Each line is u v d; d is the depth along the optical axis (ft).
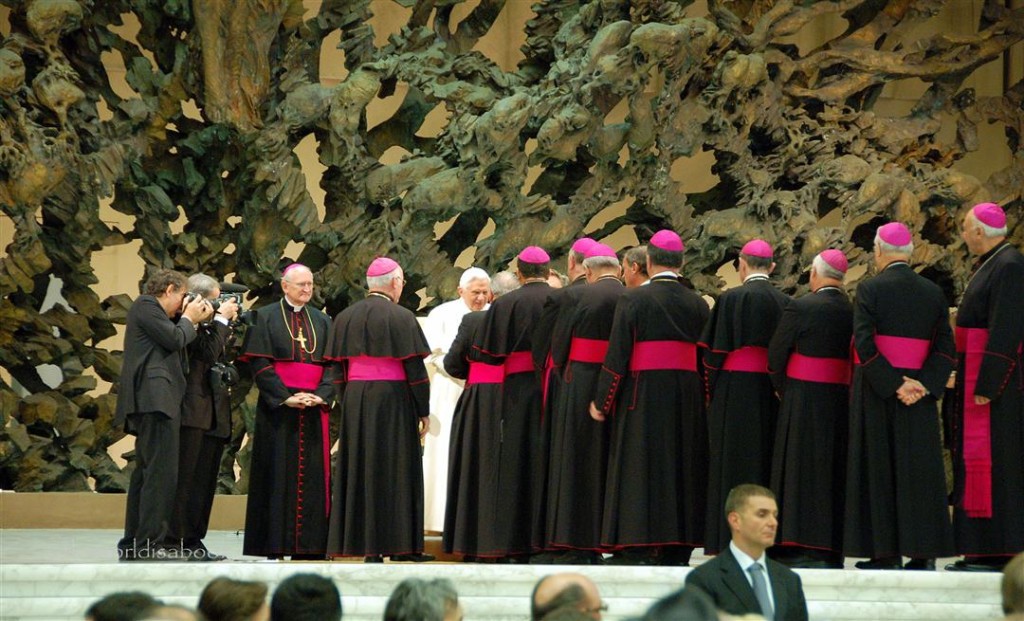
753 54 169.07
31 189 148.46
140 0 157.07
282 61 159.74
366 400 118.52
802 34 198.90
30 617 96.73
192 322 114.73
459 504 120.57
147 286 115.34
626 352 111.65
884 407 109.40
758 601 88.33
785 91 174.29
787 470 110.42
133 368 111.86
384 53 162.20
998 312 109.29
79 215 153.79
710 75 169.17
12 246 150.30
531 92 163.32
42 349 153.69
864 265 174.09
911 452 108.99
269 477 122.21
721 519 111.24
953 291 178.19
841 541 111.14
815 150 174.09
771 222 169.99
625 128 164.66
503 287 128.26
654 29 159.63
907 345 109.50
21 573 98.12
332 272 161.27
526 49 168.45
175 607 55.88
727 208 173.88
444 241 167.02
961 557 133.69
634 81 161.17
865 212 172.86
